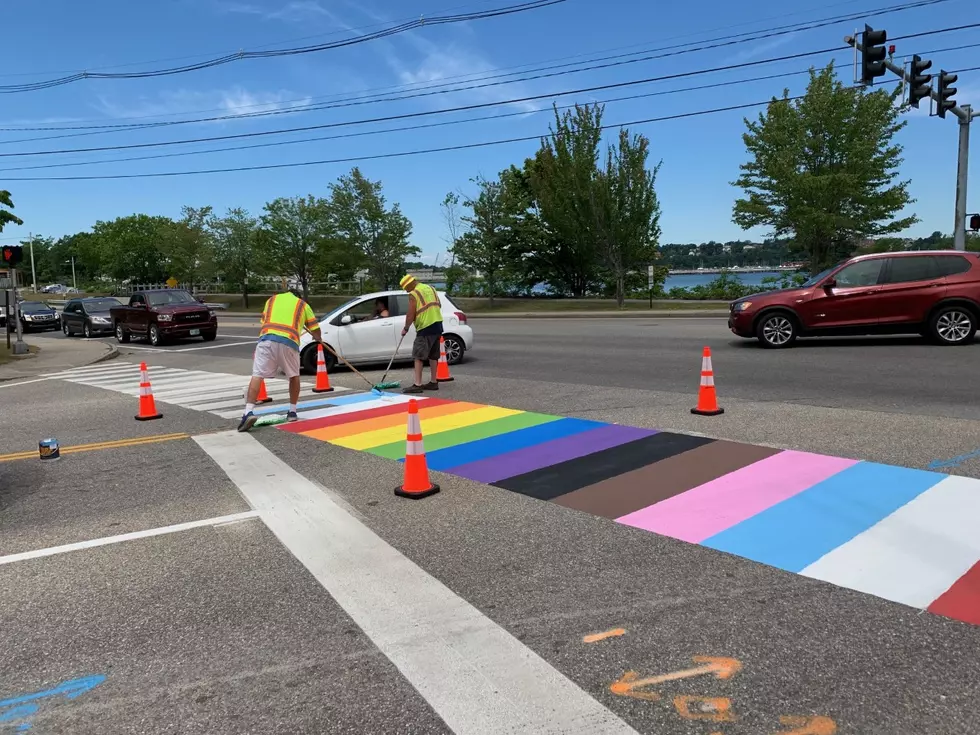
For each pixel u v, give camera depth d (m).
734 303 13.78
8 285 20.23
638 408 8.13
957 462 5.41
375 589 3.72
